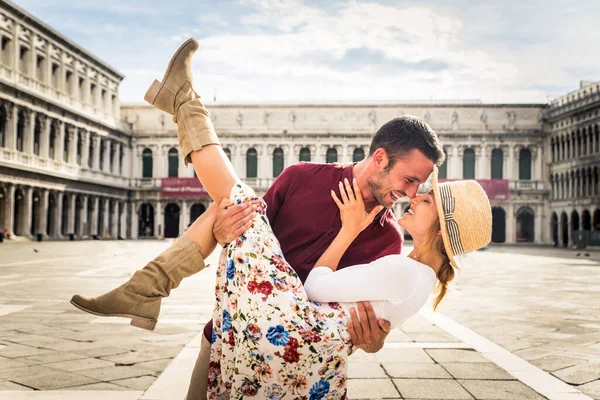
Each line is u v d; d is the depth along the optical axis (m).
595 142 57.34
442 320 9.07
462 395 4.66
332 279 2.44
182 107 2.65
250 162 70.12
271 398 2.38
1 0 44.00
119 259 26.14
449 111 68.50
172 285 2.54
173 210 71.62
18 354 6.07
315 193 2.96
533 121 67.56
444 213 2.58
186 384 4.87
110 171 66.56
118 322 8.35
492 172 68.00
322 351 2.34
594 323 8.78
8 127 46.00
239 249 2.39
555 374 5.45
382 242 3.13
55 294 12.19
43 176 50.91
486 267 24.67
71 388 4.70
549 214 66.50
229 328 2.45
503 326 8.45
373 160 2.78
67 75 56.69
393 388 4.89
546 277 18.88
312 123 69.75
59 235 54.16
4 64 45.69
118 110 68.31
